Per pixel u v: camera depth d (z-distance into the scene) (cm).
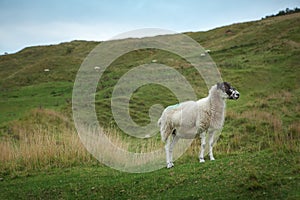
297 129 1991
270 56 4619
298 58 4338
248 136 2019
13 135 2352
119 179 1362
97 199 1212
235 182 1153
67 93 4225
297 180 1116
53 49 8969
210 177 1227
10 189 1394
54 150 1761
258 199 1049
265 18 8181
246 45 5591
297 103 2667
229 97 1430
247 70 4075
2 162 1709
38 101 3809
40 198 1275
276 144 1552
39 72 6119
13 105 3684
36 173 1578
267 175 1159
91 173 1491
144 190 1223
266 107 2655
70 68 6209
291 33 5728
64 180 1427
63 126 2566
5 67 7769
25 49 9550
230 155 1600
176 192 1166
